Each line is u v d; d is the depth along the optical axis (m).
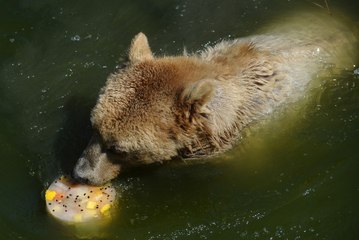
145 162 10.73
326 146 11.70
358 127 11.94
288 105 11.65
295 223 10.63
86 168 10.58
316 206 10.85
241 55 11.39
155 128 10.14
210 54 11.61
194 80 10.42
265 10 14.44
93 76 13.39
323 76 12.29
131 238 10.62
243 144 11.26
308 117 11.98
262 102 11.27
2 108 12.85
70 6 15.14
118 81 10.31
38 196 11.15
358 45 13.23
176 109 10.16
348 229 10.44
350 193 10.96
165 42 14.06
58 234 10.62
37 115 12.60
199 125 10.38
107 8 15.04
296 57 12.04
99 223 10.60
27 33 14.60
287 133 11.74
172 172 11.40
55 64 13.82
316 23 13.35
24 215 10.91
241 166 11.46
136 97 10.04
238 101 10.86
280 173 11.41
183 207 11.06
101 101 10.19
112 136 10.11
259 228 10.63
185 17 14.66
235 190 11.23
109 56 13.87
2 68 13.85
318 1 14.43
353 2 14.31
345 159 11.48
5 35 14.55
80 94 12.96
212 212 10.95
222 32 14.04
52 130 12.19
